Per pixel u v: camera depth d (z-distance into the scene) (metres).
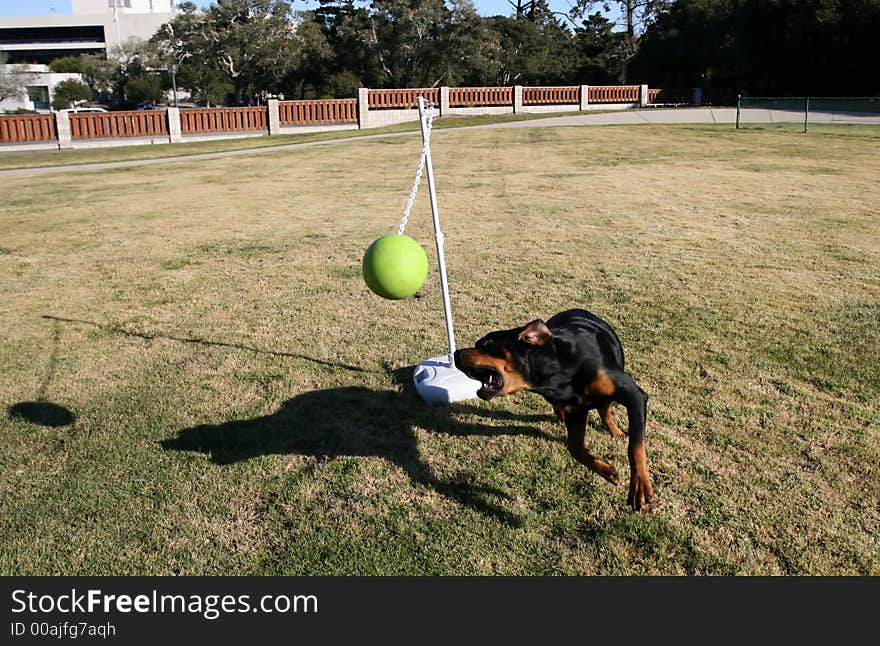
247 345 6.01
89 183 17.80
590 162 17.95
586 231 10.02
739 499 3.67
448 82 57.28
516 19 64.75
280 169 19.31
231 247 9.75
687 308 6.57
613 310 6.55
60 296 7.63
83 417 4.76
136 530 3.58
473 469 4.03
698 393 4.84
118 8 111.62
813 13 38.94
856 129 25.16
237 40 56.22
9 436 4.52
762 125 27.11
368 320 6.54
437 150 21.92
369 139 26.95
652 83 48.56
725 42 44.75
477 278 7.78
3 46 110.50
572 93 37.19
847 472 3.89
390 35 54.22
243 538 3.51
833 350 5.53
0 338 6.34
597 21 66.56
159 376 5.41
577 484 3.86
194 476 4.02
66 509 3.75
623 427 4.49
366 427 4.54
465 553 3.36
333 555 3.38
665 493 3.74
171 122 30.27
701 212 11.22
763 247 8.86
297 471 4.05
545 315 6.48
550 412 4.70
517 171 16.67
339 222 11.31
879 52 37.62
